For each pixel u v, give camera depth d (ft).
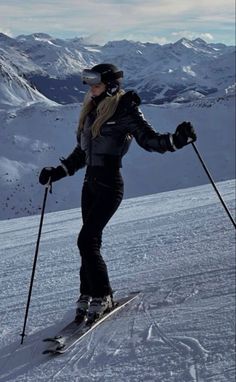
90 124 11.77
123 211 39.81
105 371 9.04
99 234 11.87
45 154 397.39
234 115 427.33
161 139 10.74
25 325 11.62
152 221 29.45
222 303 11.15
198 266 15.03
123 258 18.95
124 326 10.89
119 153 11.70
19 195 331.98
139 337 10.12
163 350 9.29
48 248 25.90
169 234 23.08
